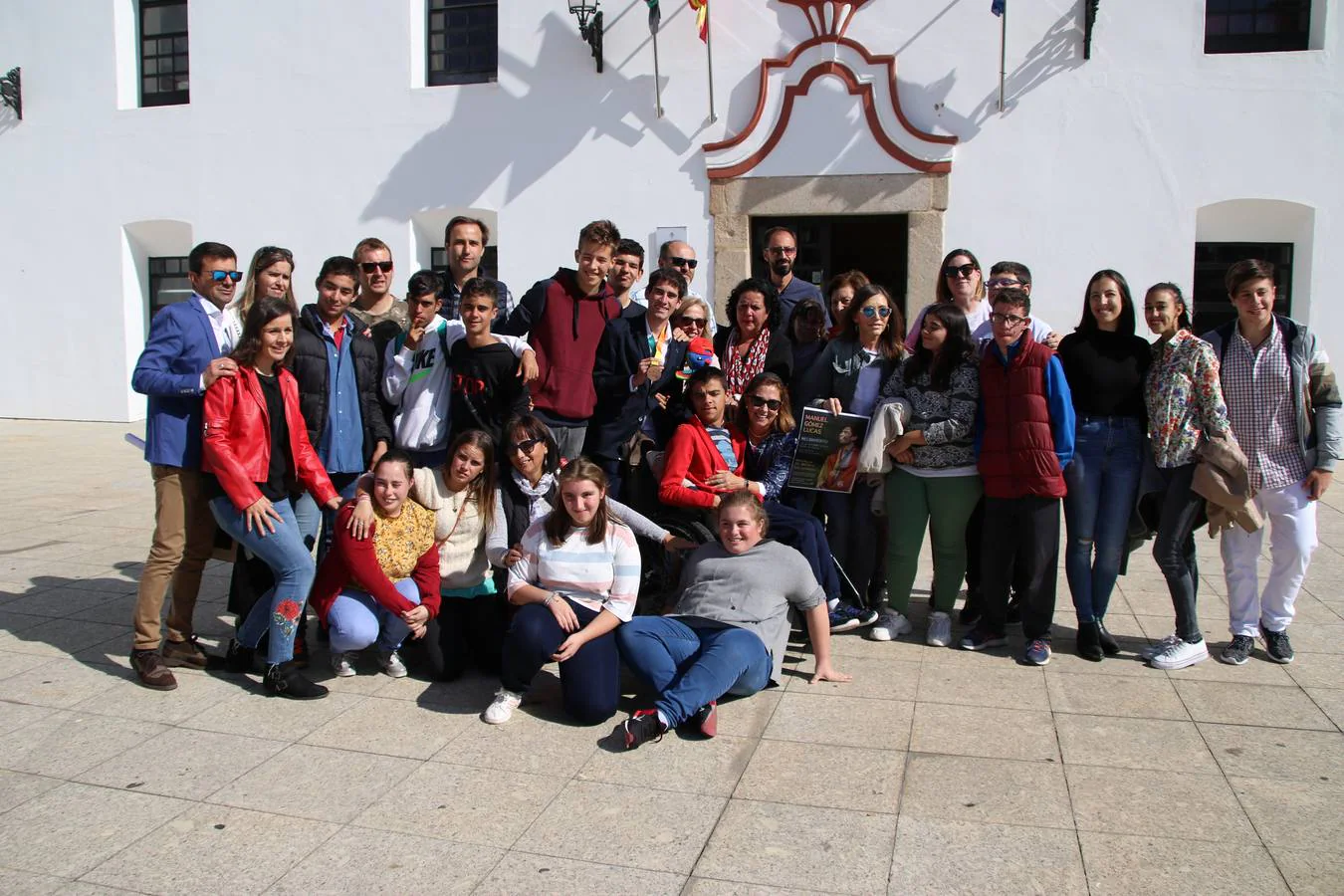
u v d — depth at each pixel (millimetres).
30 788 3385
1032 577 4555
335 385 4715
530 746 3736
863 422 4863
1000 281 4660
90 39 12445
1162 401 4383
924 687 4293
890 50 10148
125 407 12867
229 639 4941
